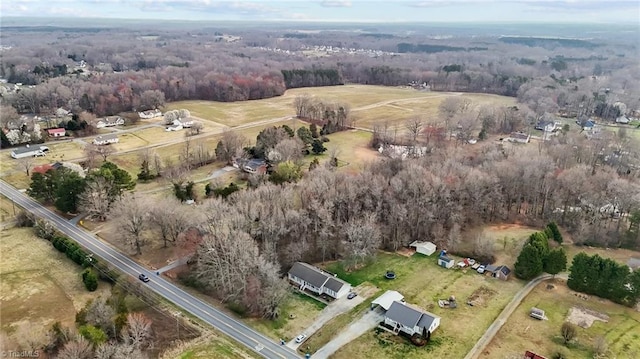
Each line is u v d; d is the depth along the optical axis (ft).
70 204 436.35
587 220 404.57
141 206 382.42
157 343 272.10
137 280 337.52
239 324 294.05
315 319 300.20
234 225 351.46
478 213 428.97
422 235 405.39
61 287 328.49
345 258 364.58
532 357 259.19
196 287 332.19
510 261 365.81
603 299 320.50
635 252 378.53
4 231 409.90
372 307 310.45
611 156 549.95
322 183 410.52
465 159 517.55
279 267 326.44
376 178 426.10
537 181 434.30
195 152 586.86
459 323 295.28
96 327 267.18
